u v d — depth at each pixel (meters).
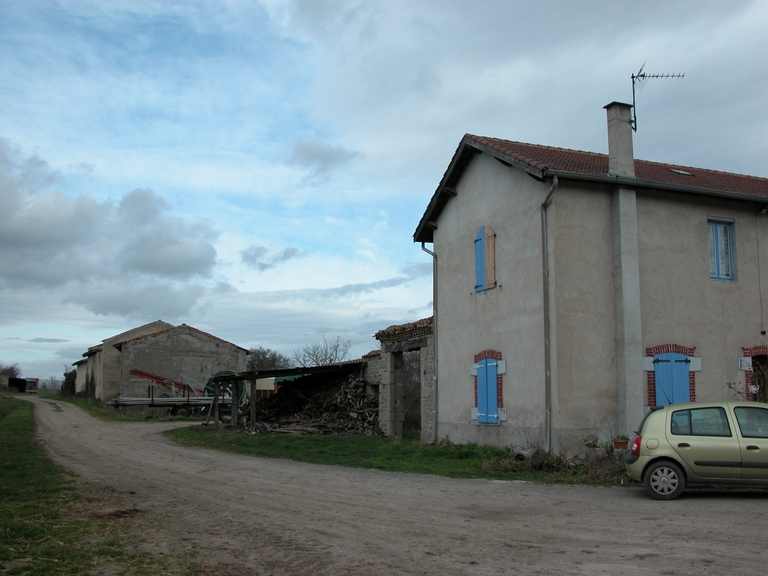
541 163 13.73
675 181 15.11
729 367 14.66
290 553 6.39
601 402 13.39
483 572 5.63
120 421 30.98
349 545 6.62
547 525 7.48
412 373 36.53
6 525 7.37
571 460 12.86
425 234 19.03
